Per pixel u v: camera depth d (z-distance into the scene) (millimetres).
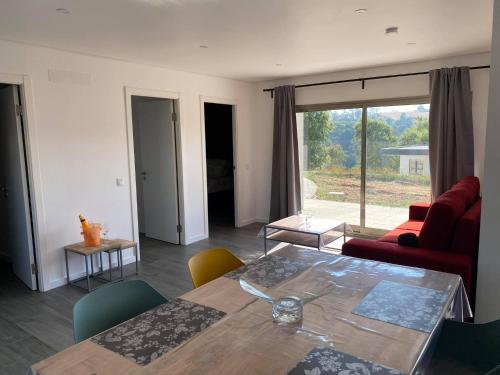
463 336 1715
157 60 4355
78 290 3773
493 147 2520
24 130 3588
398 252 2957
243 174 6316
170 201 5336
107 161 4254
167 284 3887
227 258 2451
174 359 1275
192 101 5246
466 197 3387
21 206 3762
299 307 1579
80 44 3574
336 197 5840
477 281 2693
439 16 3025
